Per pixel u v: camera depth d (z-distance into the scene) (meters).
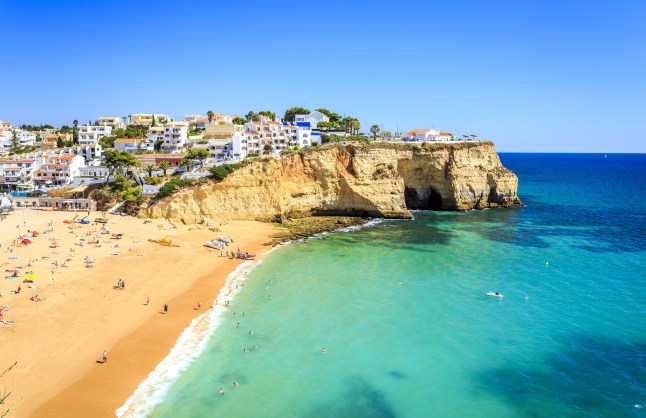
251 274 63.84
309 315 50.34
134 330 44.91
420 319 49.69
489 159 126.31
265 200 96.88
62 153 135.25
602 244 82.94
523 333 46.53
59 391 34.62
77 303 48.44
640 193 171.12
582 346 43.91
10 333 40.97
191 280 60.19
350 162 107.06
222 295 55.72
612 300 55.03
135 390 35.72
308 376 38.66
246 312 50.81
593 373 39.34
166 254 68.50
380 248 78.81
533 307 52.97
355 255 74.12
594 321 49.19
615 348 43.50
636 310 51.97
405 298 55.50
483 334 46.38
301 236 87.12
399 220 105.38
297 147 113.69
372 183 107.06
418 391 37.00
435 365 40.72
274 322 48.47
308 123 159.25
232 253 72.38
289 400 35.41
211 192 92.00
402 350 43.16
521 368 40.22
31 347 39.47
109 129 171.50
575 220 107.81
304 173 103.38
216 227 86.62
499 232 92.94
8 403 32.66
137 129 180.12
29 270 55.72
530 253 76.19
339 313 51.00
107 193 98.00
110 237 73.94
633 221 107.25
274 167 98.56
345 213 107.69
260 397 35.59
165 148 149.12
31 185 118.81
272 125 138.75
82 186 103.56
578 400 35.75
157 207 89.38
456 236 88.69
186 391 35.94
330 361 41.03
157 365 39.38
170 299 53.31
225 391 36.19
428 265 68.94
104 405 33.66
